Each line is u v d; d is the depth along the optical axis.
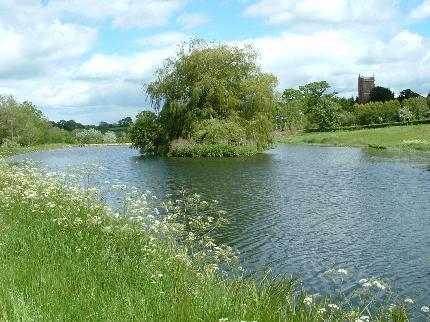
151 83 56.00
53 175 18.11
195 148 49.69
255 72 54.44
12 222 11.09
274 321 6.03
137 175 33.41
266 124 52.12
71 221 11.01
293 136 91.25
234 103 52.09
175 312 5.59
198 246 12.81
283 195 23.61
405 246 14.16
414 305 9.55
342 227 16.72
